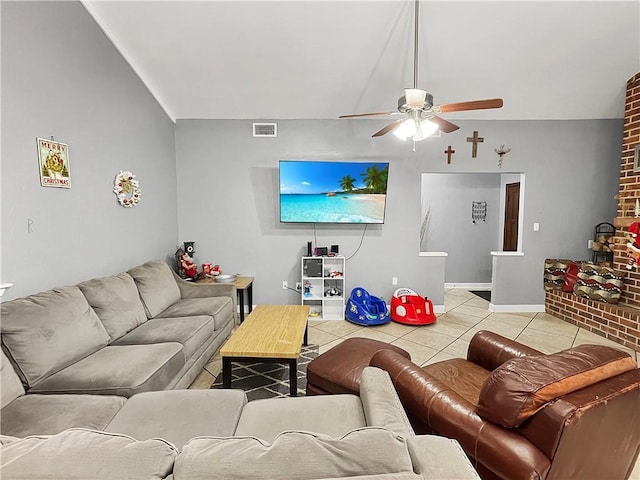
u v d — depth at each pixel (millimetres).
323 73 3779
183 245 4676
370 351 2326
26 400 1741
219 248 4707
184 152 4578
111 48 3225
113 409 1682
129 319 2740
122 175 3369
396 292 4566
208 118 4543
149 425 1527
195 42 3348
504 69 3691
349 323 4363
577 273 4316
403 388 1615
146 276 3285
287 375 2961
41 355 1926
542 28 3176
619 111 4398
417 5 2893
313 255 4539
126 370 2020
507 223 6043
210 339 3129
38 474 766
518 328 4145
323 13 3031
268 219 4676
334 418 1556
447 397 1468
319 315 4633
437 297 4793
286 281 4746
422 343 3670
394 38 3293
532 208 4695
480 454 1255
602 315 3877
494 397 1261
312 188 4445
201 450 861
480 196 6219
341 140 4590
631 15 3047
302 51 3465
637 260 3688
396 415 1303
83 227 2855
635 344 3525
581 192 4672
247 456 835
